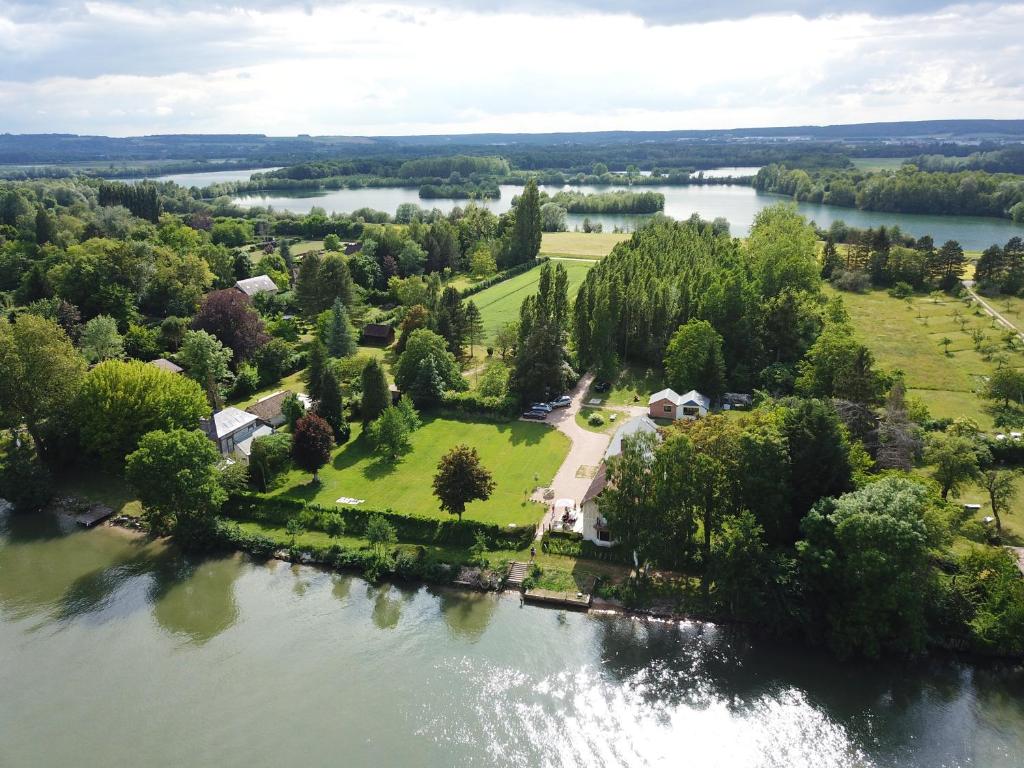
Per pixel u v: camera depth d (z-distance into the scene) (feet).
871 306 546.26
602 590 225.76
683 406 343.26
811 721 179.93
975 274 581.12
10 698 189.78
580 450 316.81
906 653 198.80
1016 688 188.65
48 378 294.05
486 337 481.05
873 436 272.72
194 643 209.97
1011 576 199.82
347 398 366.63
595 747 172.86
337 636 212.02
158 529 267.18
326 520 259.39
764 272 484.74
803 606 203.62
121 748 173.58
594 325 401.29
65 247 623.36
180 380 311.06
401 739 174.91
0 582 238.07
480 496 247.91
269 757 170.09
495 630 213.66
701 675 195.11
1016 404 351.46
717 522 225.97
